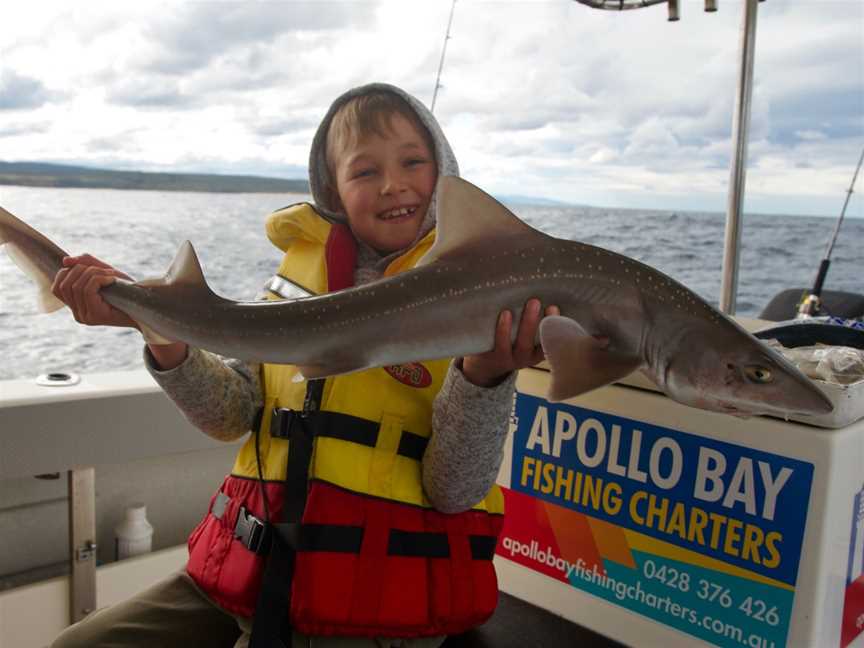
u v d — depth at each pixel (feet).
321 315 3.30
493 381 3.53
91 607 6.33
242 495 4.20
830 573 3.73
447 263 3.17
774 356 2.88
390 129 4.33
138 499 7.25
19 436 5.58
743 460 3.86
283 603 3.73
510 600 4.87
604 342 2.99
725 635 3.96
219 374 4.42
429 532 3.97
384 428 4.00
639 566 4.29
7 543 6.42
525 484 4.81
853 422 3.82
